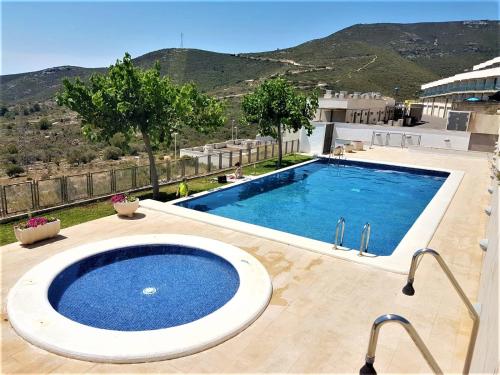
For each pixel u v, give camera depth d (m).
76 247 9.36
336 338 6.16
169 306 7.54
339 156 25.59
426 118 59.59
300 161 24.97
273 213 15.12
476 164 23.52
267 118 21.89
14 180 28.45
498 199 8.34
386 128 29.52
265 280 7.89
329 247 9.85
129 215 12.30
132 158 41.34
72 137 53.78
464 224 12.02
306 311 6.93
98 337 5.92
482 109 34.03
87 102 13.58
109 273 8.92
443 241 10.49
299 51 122.81
